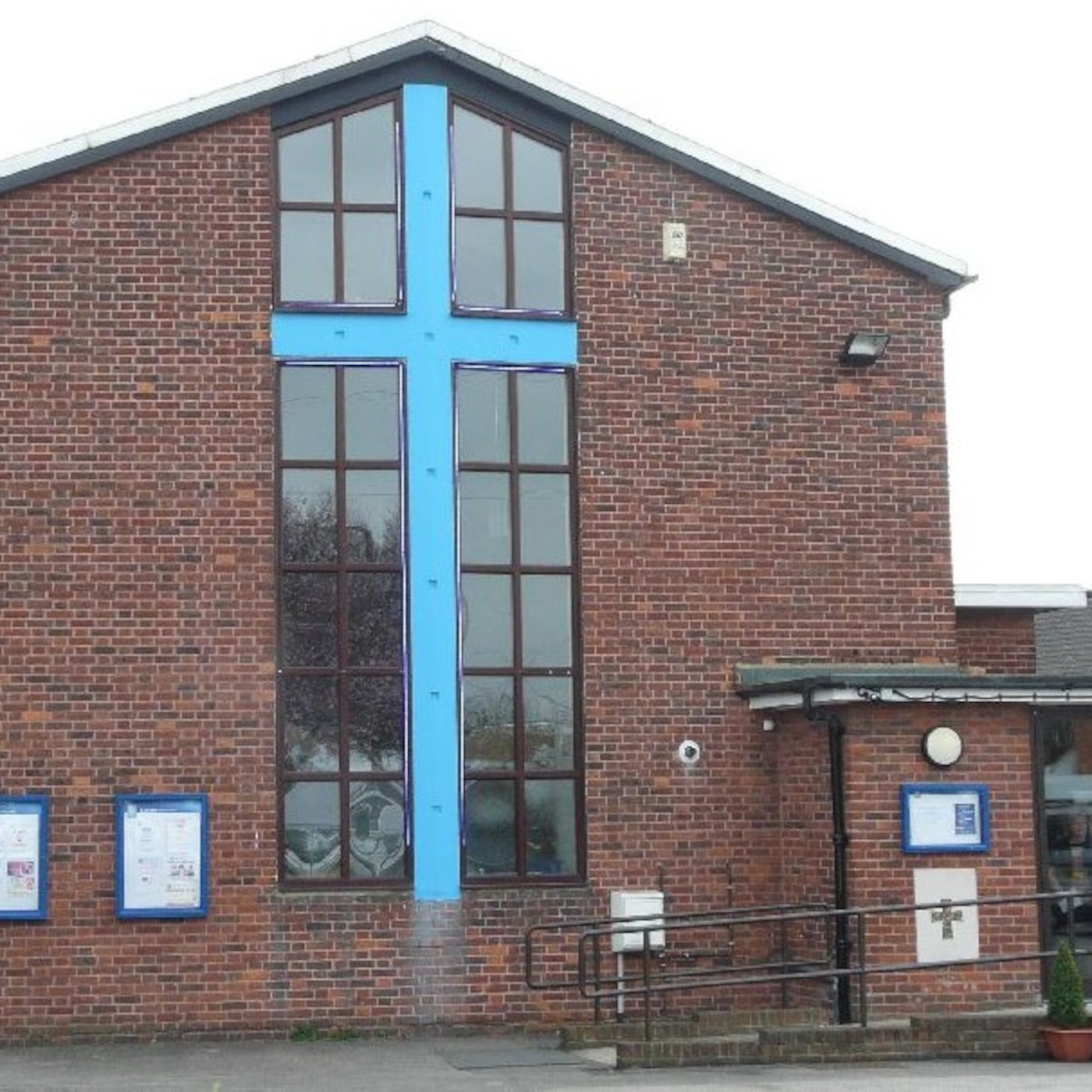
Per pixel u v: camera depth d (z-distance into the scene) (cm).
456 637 1847
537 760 1856
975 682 1753
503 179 1919
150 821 1770
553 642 1873
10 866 1748
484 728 1850
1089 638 3064
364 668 1831
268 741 1798
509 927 1822
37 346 1812
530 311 1903
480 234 1906
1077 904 1775
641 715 1875
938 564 1956
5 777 1761
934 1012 1725
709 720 1886
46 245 1825
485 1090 1441
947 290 2002
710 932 1858
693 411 1922
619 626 1881
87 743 1773
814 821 1811
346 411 1859
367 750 1825
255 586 1814
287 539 1838
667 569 1898
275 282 1856
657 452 1909
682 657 1891
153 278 1838
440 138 1900
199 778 1786
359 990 1786
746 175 1950
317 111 1884
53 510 1797
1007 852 1767
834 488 1944
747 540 1917
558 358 1900
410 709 1831
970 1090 1378
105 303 1827
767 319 1948
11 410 1803
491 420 1888
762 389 1939
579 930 1831
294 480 1844
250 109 1866
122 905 1755
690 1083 1459
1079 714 1805
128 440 1814
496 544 1873
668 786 1870
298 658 1827
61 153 1820
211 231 1850
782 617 1916
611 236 1927
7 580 1783
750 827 1877
